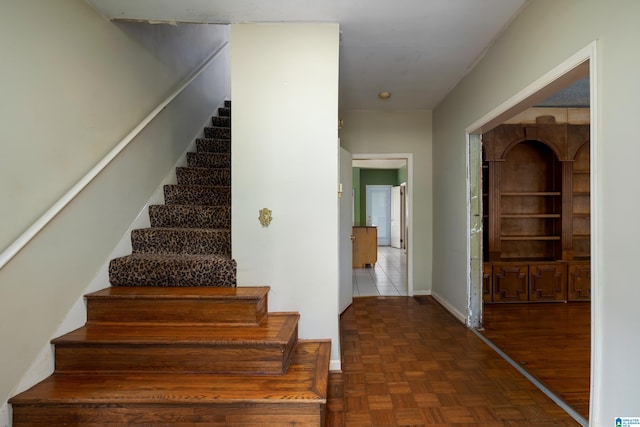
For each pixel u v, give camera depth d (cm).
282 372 175
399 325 318
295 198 223
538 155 418
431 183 430
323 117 221
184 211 262
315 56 220
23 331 153
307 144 221
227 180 305
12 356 148
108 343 173
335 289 224
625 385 136
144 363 175
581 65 163
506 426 170
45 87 165
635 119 131
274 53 220
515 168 419
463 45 254
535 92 199
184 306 198
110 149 216
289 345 189
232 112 221
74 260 186
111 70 216
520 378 216
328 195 222
